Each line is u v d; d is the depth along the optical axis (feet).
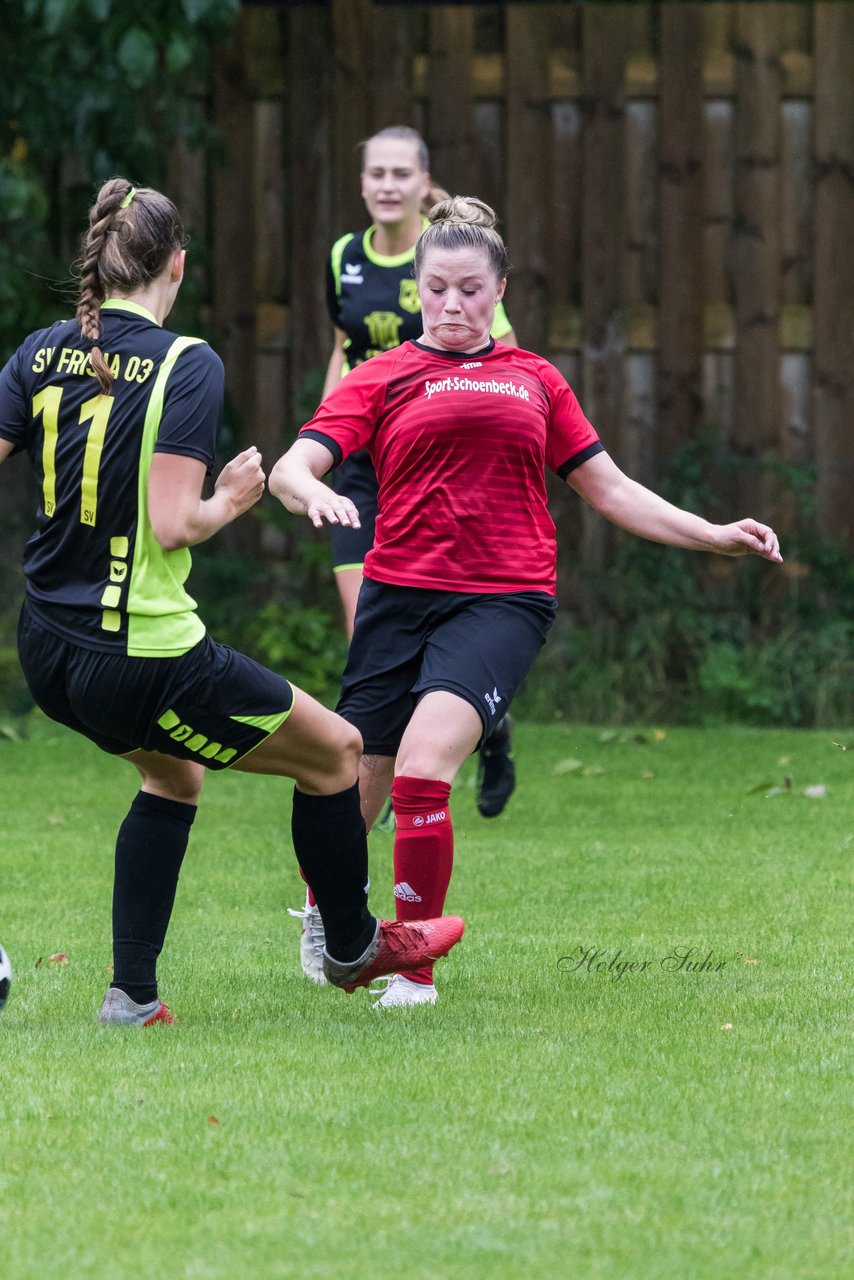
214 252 120.98
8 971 44.98
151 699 42.22
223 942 56.59
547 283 119.03
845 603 117.29
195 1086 39.40
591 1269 29.43
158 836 45.88
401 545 50.29
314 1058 41.78
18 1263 29.71
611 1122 36.91
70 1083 39.58
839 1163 34.47
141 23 99.96
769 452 118.32
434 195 73.31
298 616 115.55
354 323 72.84
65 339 43.06
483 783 77.15
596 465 50.90
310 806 45.16
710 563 118.62
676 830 76.64
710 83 116.78
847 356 117.39
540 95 117.70
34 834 75.87
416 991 48.34
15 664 114.93
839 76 116.16
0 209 104.88
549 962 52.90
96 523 41.93
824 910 60.29
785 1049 42.68
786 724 114.93
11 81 107.24
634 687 116.16
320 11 119.24
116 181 44.16
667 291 118.11
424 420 49.06
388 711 51.37
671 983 50.11
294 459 48.14
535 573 50.16
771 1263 29.73
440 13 117.80
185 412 41.73
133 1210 32.07
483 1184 33.30
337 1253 30.09
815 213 117.08
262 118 120.16
